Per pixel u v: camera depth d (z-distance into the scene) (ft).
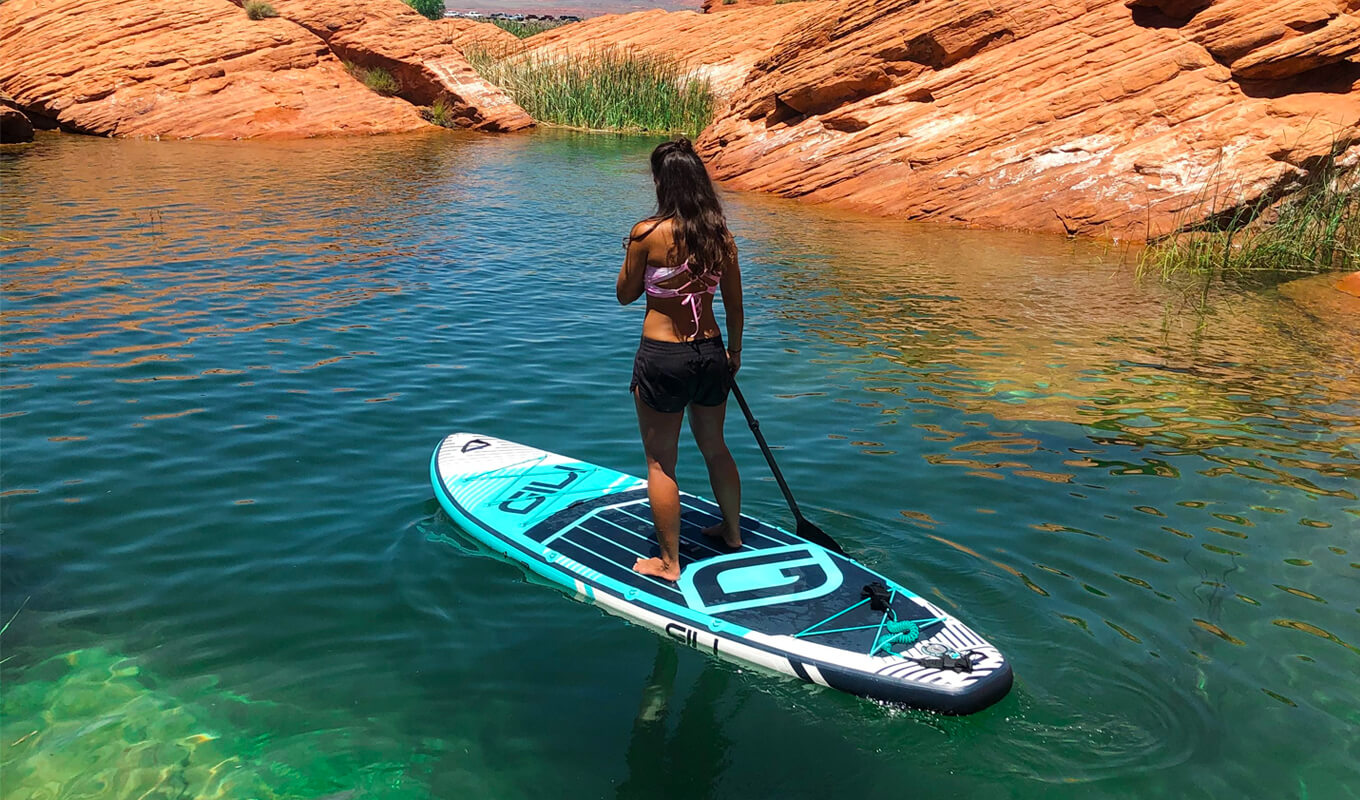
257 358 21.95
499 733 10.16
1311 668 11.27
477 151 67.92
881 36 52.37
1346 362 24.00
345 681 10.90
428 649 11.55
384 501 15.24
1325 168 39.75
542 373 21.68
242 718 10.25
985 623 12.07
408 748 9.88
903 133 49.90
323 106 75.82
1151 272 35.24
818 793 9.42
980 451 17.74
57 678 10.77
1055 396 21.02
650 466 12.67
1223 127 42.14
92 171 51.16
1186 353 24.62
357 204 44.62
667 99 86.74
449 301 27.96
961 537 14.30
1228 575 13.37
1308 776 9.54
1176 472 16.96
